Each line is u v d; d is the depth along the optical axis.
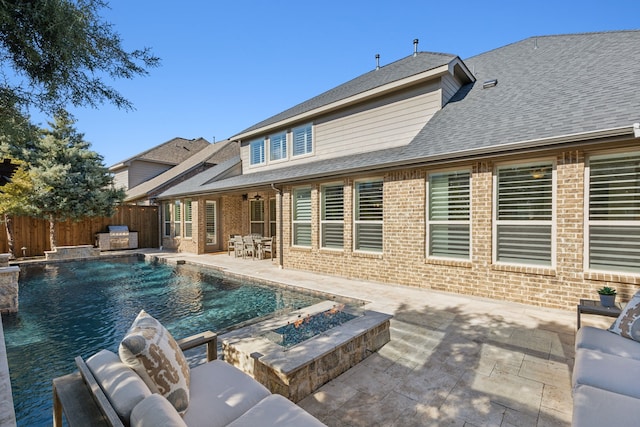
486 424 2.75
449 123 7.89
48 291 8.44
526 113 6.68
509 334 4.70
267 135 13.20
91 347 4.95
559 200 5.62
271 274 9.46
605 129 4.82
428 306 6.06
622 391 2.39
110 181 16.36
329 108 10.62
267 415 2.05
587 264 5.43
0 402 2.41
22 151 13.63
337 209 9.13
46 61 3.13
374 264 8.17
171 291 8.38
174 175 18.95
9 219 12.93
